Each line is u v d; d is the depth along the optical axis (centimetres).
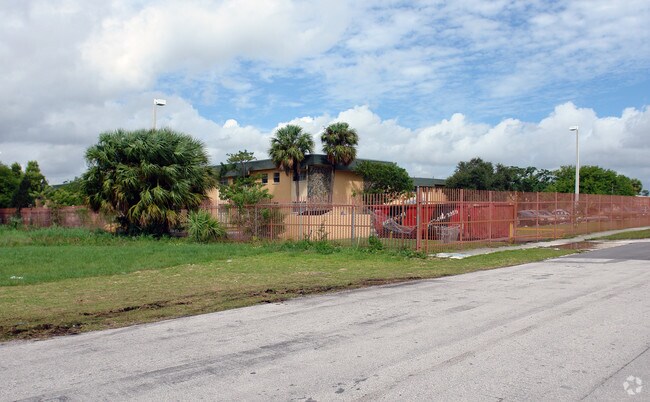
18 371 583
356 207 2016
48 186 4694
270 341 697
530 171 5762
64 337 739
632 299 946
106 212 2519
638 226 3606
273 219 2289
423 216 1869
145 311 918
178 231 2645
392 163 4816
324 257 1778
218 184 2859
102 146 2467
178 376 559
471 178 5259
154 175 2452
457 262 1639
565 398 480
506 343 661
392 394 495
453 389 505
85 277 1337
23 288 1170
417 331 733
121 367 593
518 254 1853
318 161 4441
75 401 492
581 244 2281
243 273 1404
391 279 1280
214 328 780
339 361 601
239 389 516
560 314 824
